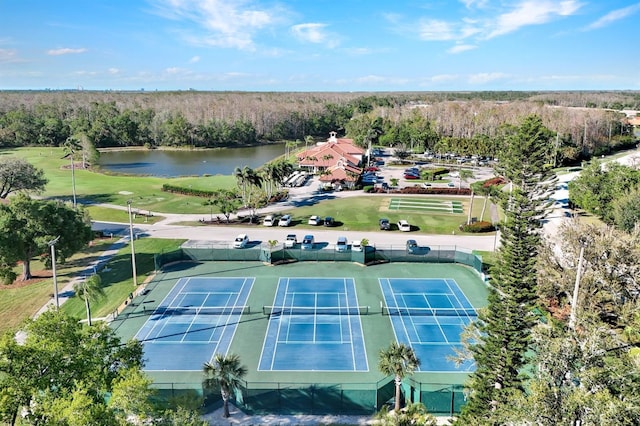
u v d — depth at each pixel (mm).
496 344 30391
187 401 31891
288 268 59281
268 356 39562
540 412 18969
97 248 66562
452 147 143375
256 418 32281
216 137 195250
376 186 101562
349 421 32094
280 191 97438
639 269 38219
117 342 27109
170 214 84625
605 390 18422
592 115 158125
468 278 56219
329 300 50281
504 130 139125
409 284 54469
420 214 82500
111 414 20391
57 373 22766
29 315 46656
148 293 51844
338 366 38156
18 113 196500
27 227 52406
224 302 49750
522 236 33375
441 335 43156
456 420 29609
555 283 41156
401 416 25906
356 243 62500
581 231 41906
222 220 79188
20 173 93062
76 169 135125
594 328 22250
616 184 71625
